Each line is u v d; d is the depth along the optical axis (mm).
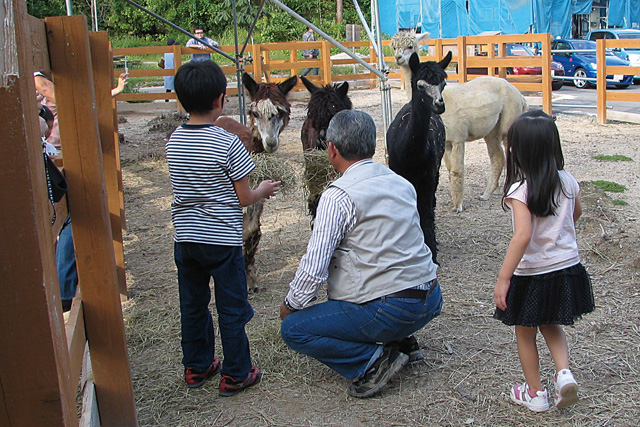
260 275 4934
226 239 2930
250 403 3072
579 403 2934
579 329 3682
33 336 1646
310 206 4691
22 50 1570
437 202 6969
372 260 2809
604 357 3342
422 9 21938
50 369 1678
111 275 2469
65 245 3443
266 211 6766
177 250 3037
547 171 2566
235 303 3035
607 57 16844
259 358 3523
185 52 14469
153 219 6676
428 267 2969
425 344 3613
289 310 2979
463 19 21062
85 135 2322
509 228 5883
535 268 2670
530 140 2559
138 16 34906
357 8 6293
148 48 14219
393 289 2832
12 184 1559
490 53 14000
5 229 1572
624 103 14273
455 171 6375
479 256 5148
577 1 21547
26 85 1603
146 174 8922
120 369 2590
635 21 24500
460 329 3803
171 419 2941
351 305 2871
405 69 7559
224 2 34188
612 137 10281
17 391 1674
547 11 20375
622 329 3660
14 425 1703
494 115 6348
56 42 2234
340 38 33250
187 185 2895
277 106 4434
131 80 21297
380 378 3027
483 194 7086
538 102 13555
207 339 3244
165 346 3719
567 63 17688
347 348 2961
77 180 2354
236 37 6543
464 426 2799
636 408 2865
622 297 4121
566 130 11031
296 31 32812
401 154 4586
